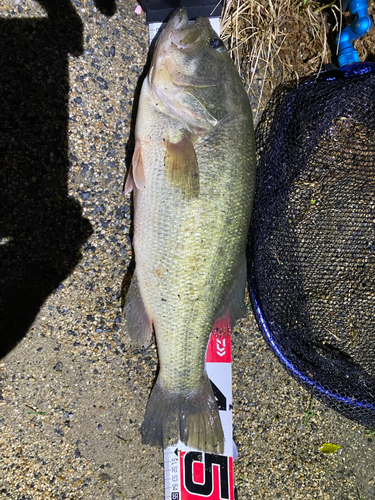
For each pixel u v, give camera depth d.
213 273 0.45
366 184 0.55
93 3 0.50
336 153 0.54
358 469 0.55
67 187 0.50
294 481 0.54
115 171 0.51
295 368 0.51
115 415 0.51
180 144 0.44
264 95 0.53
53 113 0.49
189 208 0.44
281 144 0.52
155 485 0.51
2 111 0.48
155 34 0.50
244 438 0.53
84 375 0.51
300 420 0.54
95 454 0.51
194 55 0.45
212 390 0.51
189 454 0.51
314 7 0.52
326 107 0.52
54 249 0.50
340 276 0.55
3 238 0.49
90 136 0.50
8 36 0.48
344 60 0.52
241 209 0.45
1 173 0.48
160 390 0.48
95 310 0.51
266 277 0.52
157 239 0.45
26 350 0.50
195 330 0.46
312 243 0.54
